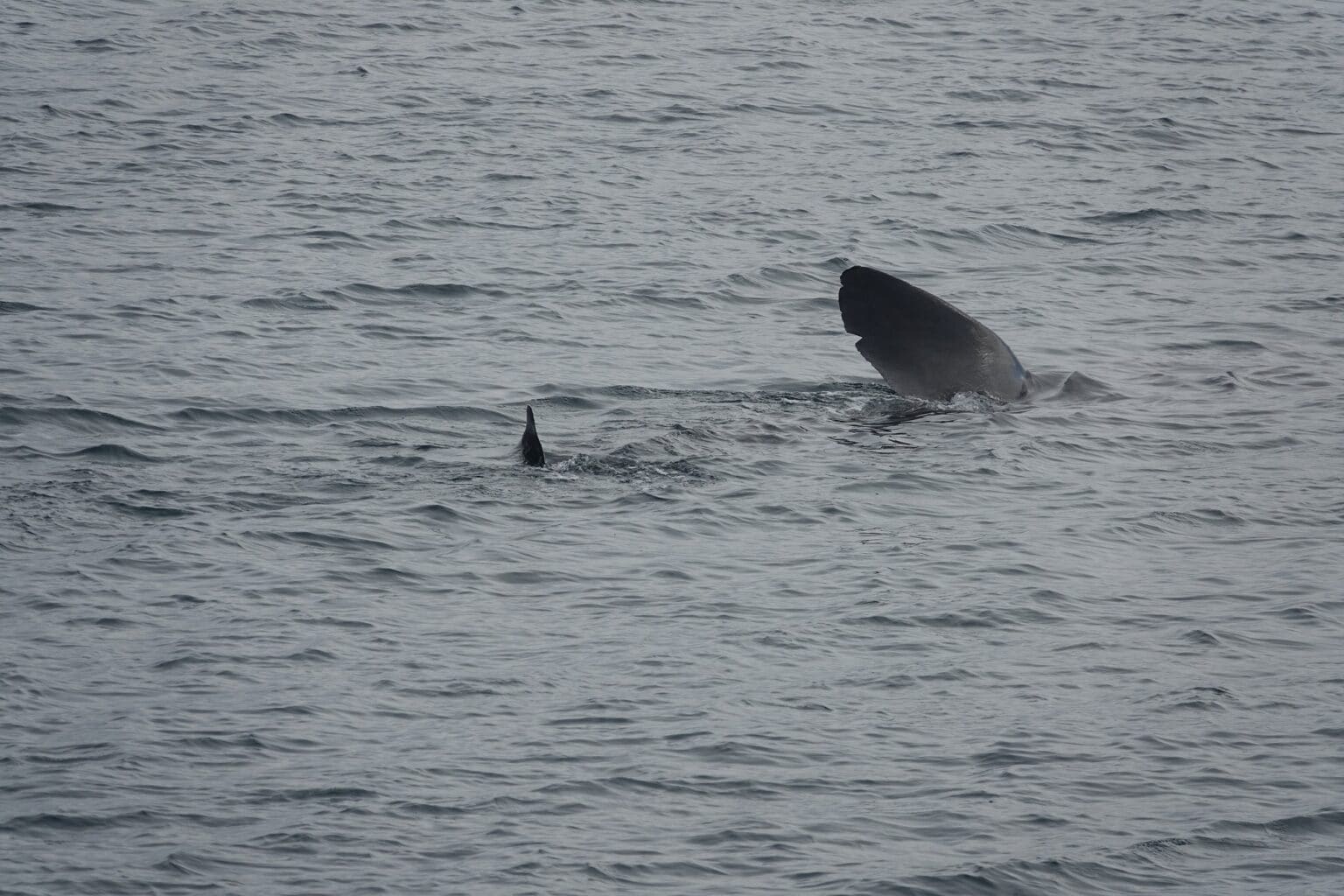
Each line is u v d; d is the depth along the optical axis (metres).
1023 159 131.00
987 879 38.25
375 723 44.81
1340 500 64.69
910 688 47.88
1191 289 98.94
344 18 172.25
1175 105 151.50
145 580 53.81
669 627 51.62
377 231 104.12
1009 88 155.75
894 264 102.56
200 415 71.31
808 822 40.50
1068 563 57.88
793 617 52.66
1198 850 39.75
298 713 45.16
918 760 43.69
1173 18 195.62
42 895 36.38
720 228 108.31
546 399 75.25
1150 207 117.69
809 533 60.00
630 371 80.19
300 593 53.28
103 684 46.44
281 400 73.75
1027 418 73.44
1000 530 60.69
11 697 45.31
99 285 90.12
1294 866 39.16
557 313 89.50
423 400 74.69
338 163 120.50
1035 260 104.88
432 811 40.38
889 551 58.44
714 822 40.38
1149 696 47.69
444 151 125.25
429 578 54.97
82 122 127.94
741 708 46.28
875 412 73.94
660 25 175.75
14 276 90.75
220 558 55.84
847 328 76.81
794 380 79.62
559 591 54.31
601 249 102.25
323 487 63.00
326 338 83.62
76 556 55.50
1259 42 184.50
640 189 117.44
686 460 66.69
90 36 158.38
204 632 50.09
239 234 101.75
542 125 134.50
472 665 48.56
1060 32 184.50
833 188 119.88
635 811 40.69
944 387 75.88
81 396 72.62
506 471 65.31
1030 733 45.25
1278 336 89.38
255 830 39.28
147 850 38.22
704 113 140.75
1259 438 72.38
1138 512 63.00
